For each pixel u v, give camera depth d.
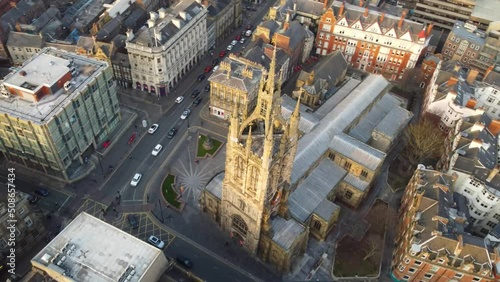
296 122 87.50
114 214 119.69
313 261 112.06
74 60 131.62
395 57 168.25
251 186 93.75
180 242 114.00
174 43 151.38
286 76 166.25
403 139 147.38
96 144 137.12
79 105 121.75
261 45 159.75
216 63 175.50
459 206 111.38
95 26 166.00
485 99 151.38
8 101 116.31
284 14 173.88
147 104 154.88
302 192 116.25
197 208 122.31
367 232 119.25
